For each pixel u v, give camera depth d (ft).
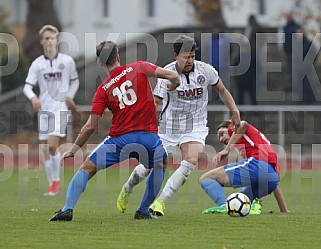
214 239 101.96
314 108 224.53
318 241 100.99
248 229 110.83
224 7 303.68
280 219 122.52
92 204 155.33
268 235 105.40
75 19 332.80
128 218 123.85
